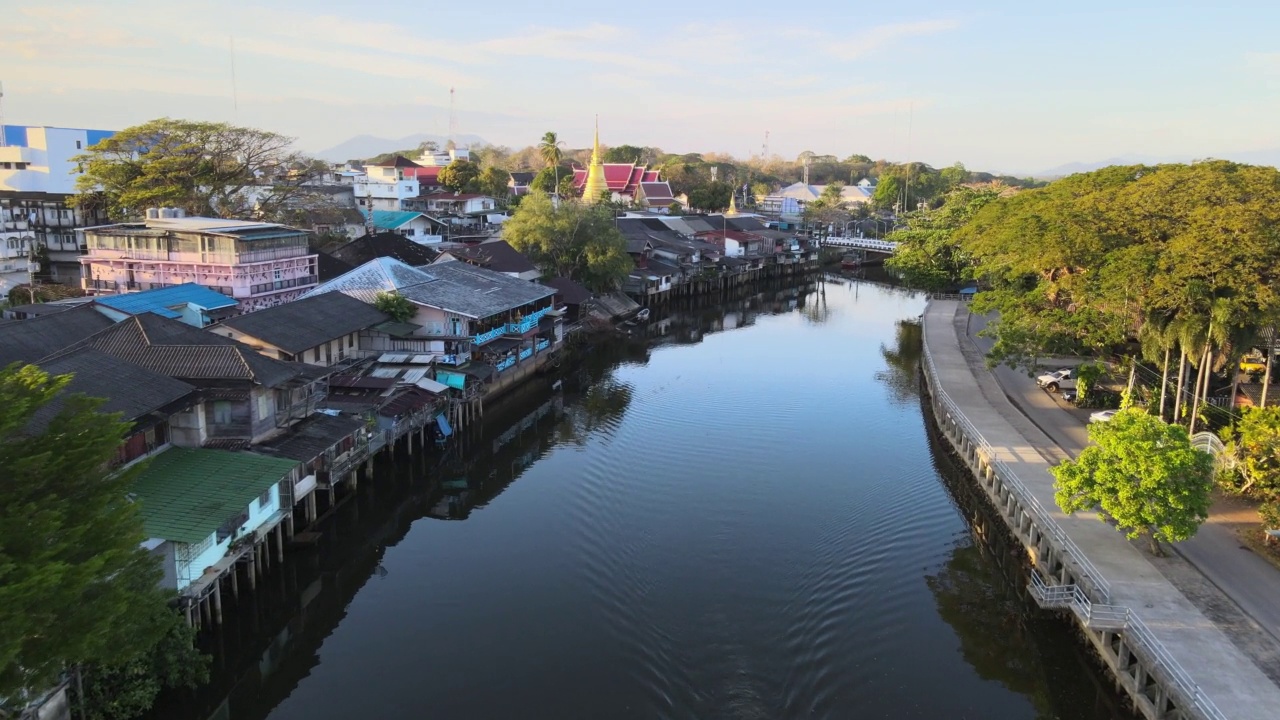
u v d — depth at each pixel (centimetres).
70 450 1834
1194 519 2720
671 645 2616
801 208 17588
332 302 4706
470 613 2830
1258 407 3381
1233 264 3481
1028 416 4472
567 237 8062
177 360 3112
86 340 3234
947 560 3281
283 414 3300
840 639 2678
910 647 2661
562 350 6631
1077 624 2677
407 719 2295
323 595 3050
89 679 2103
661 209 14300
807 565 3141
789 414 5134
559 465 4228
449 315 5053
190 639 2366
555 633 2692
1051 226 4219
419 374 4462
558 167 15462
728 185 17038
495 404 5294
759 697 2378
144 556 2006
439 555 3275
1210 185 3956
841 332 8056
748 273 11506
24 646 1642
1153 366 4581
